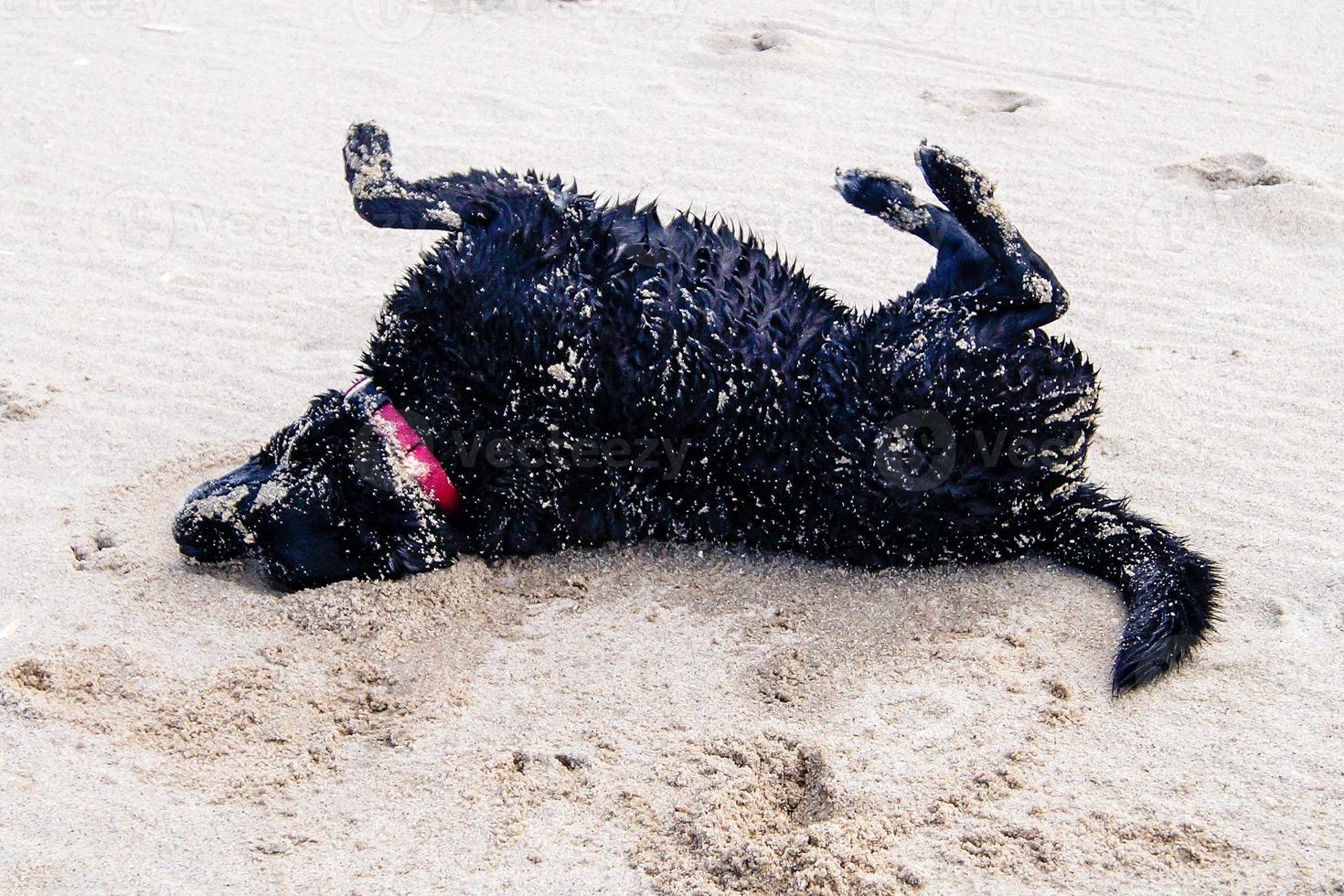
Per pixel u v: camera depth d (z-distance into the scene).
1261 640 1.88
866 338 1.92
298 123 2.97
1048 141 2.87
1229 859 1.66
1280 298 2.46
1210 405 2.23
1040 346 1.90
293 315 2.46
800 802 1.75
